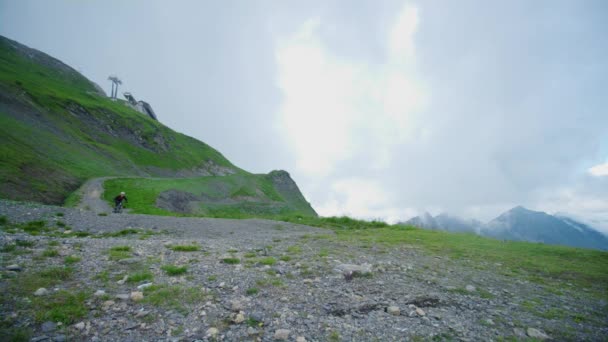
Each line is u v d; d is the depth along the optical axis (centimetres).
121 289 751
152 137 14762
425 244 1794
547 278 1205
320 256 1288
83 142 9119
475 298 897
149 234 1856
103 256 1020
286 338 588
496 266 1346
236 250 1331
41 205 2141
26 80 11444
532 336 667
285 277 957
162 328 595
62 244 1141
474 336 650
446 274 1142
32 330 536
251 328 615
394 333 642
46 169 4556
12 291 659
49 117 9019
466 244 1850
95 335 551
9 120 6241
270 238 1895
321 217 3244
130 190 5081
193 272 931
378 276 1033
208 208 6462
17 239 1112
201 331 596
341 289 877
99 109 13150
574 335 693
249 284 858
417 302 816
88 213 2175
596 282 1174
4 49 15488
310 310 722
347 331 636
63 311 606
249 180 14188
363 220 3062
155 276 864
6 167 3659
